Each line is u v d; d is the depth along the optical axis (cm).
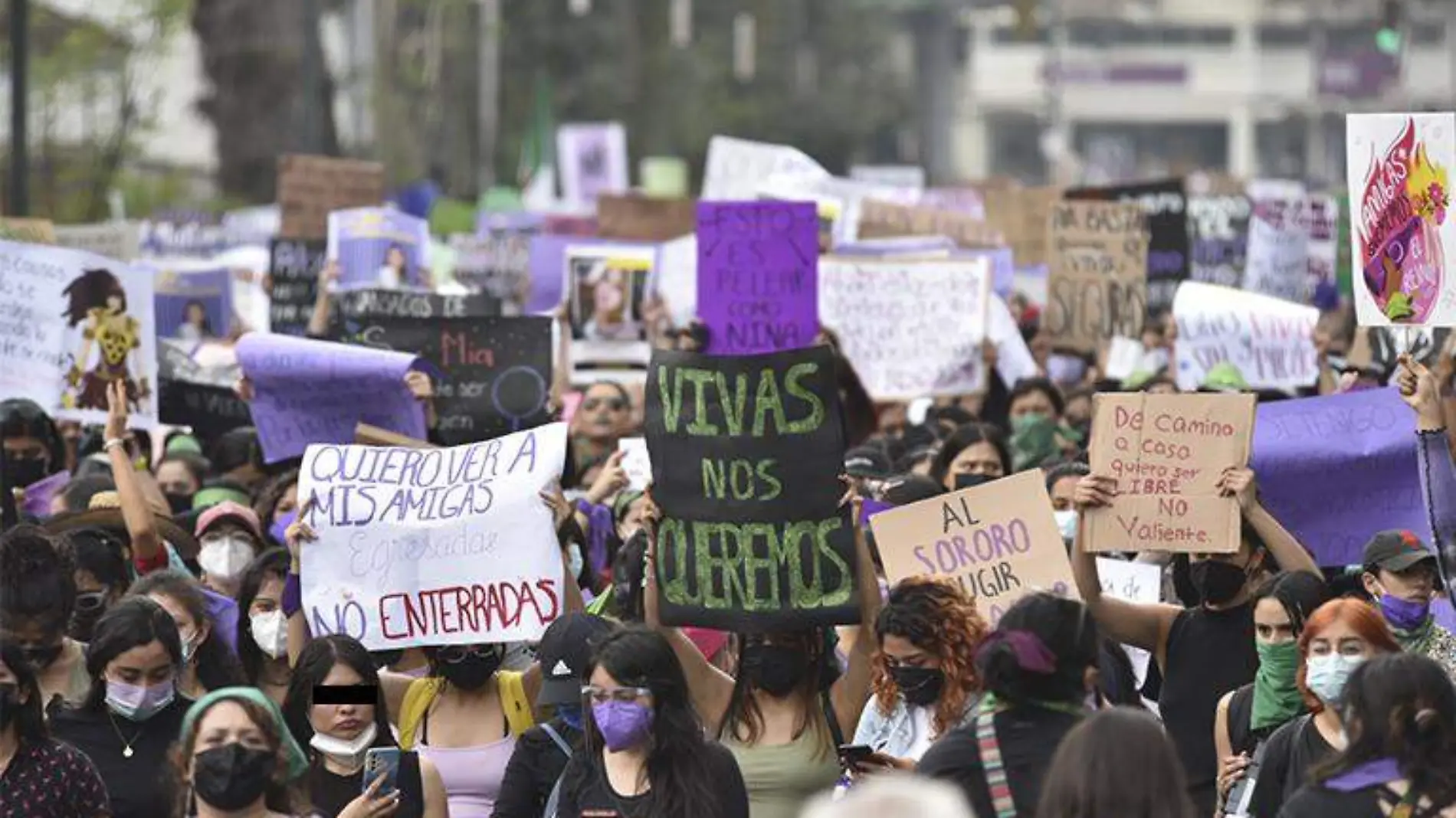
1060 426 3331
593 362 4003
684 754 1689
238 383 2872
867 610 1908
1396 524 2331
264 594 2175
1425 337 3206
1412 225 2275
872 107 19988
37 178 7494
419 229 4219
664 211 4962
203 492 2738
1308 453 2322
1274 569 2050
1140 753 1470
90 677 1867
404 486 2062
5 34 7725
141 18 7662
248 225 6328
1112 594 2341
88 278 2980
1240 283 4653
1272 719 1877
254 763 1623
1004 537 2009
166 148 10344
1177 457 2058
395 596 2042
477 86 15125
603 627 1816
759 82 18612
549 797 1797
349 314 3403
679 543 1917
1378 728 1540
